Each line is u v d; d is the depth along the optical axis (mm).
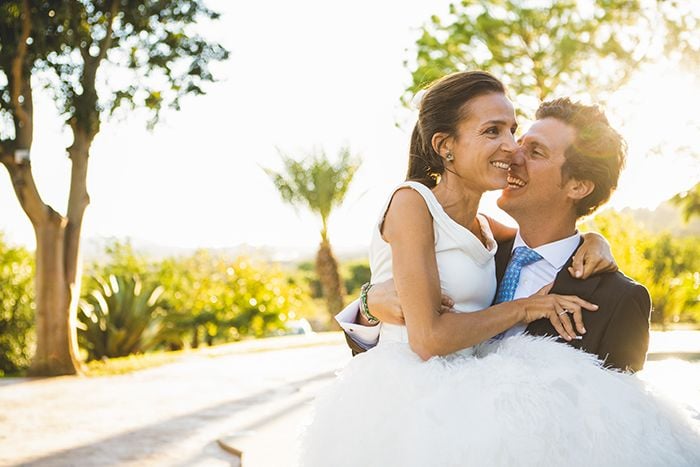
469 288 2146
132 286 15500
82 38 11391
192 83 11852
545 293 2189
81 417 7363
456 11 13094
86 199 11922
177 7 11641
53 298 11438
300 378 9602
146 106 11805
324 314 27797
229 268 22188
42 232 11500
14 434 6551
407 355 1991
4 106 11133
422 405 1860
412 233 2051
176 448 5852
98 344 14961
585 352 2014
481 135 2119
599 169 2309
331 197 21688
